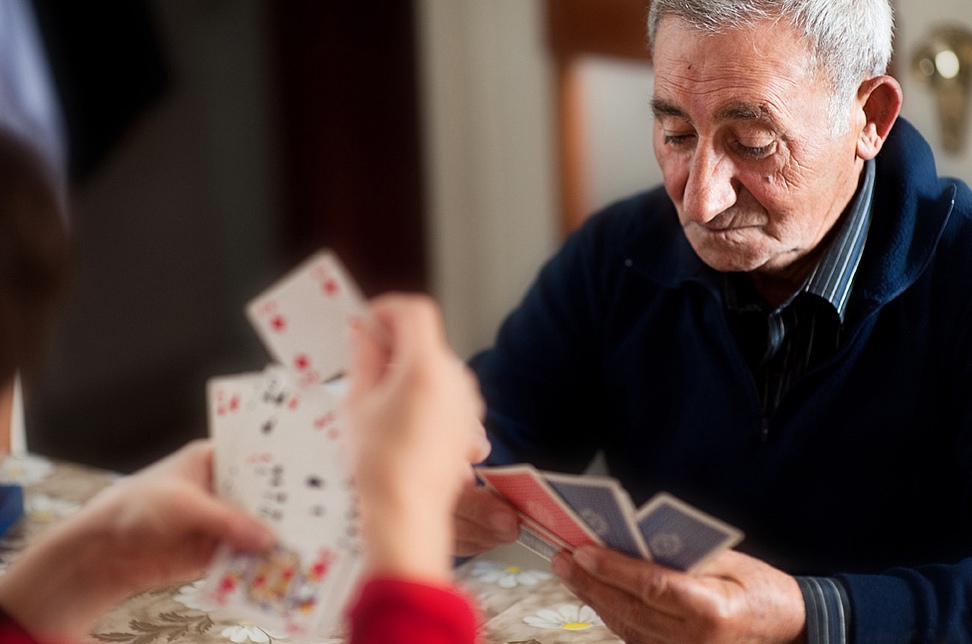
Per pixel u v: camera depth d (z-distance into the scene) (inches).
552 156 158.2
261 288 151.0
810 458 57.1
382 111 153.6
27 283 27.5
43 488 68.8
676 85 50.6
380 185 155.1
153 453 147.6
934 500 56.8
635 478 64.4
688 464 61.0
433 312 27.4
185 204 144.1
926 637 45.6
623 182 156.5
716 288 57.9
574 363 66.6
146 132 138.5
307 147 150.5
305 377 30.8
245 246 149.9
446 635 23.3
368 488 24.5
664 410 62.5
